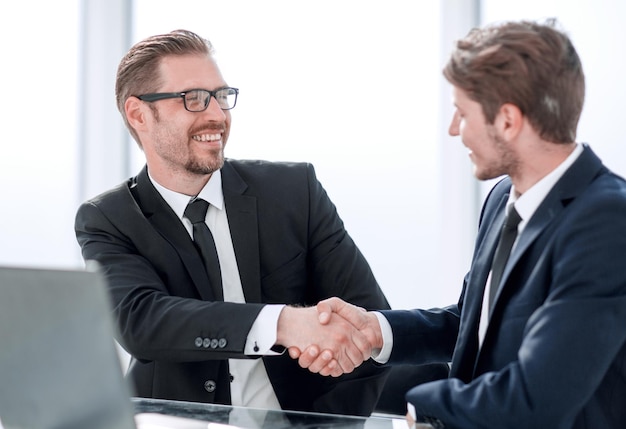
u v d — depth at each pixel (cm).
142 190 280
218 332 240
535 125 188
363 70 452
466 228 441
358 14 451
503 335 193
